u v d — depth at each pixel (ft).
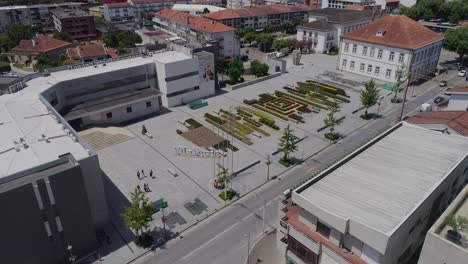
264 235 147.95
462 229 89.86
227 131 231.09
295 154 206.08
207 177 184.65
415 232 108.17
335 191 111.04
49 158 140.05
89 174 140.67
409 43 298.76
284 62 339.36
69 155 135.74
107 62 264.31
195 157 202.39
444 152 132.05
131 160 199.41
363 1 558.56
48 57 397.19
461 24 486.79
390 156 130.00
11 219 116.06
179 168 192.13
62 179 124.16
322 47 416.46
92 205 145.69
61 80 224.12
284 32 536.83
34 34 499.92
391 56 308.60
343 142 218.79
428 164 124.67
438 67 354.54
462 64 366.02
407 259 111.55
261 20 533.14
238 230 150.71
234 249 140.97
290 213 117.08
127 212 138.62
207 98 286.05
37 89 209.26
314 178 115.55
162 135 226.79
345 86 308.40
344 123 243.19
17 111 182.19
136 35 469.98
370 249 94.22
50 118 176.55
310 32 423.64
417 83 313.12
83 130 225.97
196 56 270.67
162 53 287.69
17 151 144.25
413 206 103.14
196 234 148.77
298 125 239.91
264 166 194.59
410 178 116.78
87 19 526.57
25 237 121.29
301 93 291.99
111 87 247.29
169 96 264.31
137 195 143.23
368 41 319.68
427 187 111.86
